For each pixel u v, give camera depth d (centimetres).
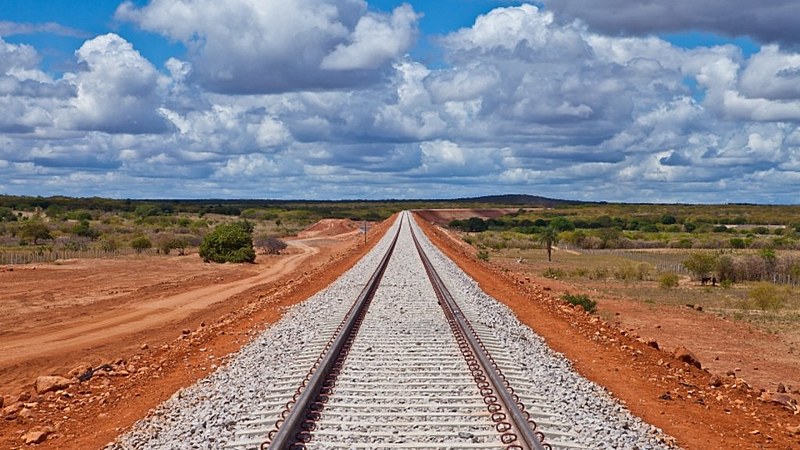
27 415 1098
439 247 5059
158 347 1856
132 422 1010
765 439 995
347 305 1958
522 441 823
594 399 1067
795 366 2009
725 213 19150
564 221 12875
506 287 2934
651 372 1381
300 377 1128
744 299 3653
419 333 1519
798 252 6988
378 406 960
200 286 3741
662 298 3691
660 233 11538
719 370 1920
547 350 1495
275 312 2036
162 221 10688
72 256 5241
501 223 15175
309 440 828
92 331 2375
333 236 9700
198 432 886
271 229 11156
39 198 15075
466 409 955
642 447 854
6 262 4603
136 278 4059
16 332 2344
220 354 1458
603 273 4869
